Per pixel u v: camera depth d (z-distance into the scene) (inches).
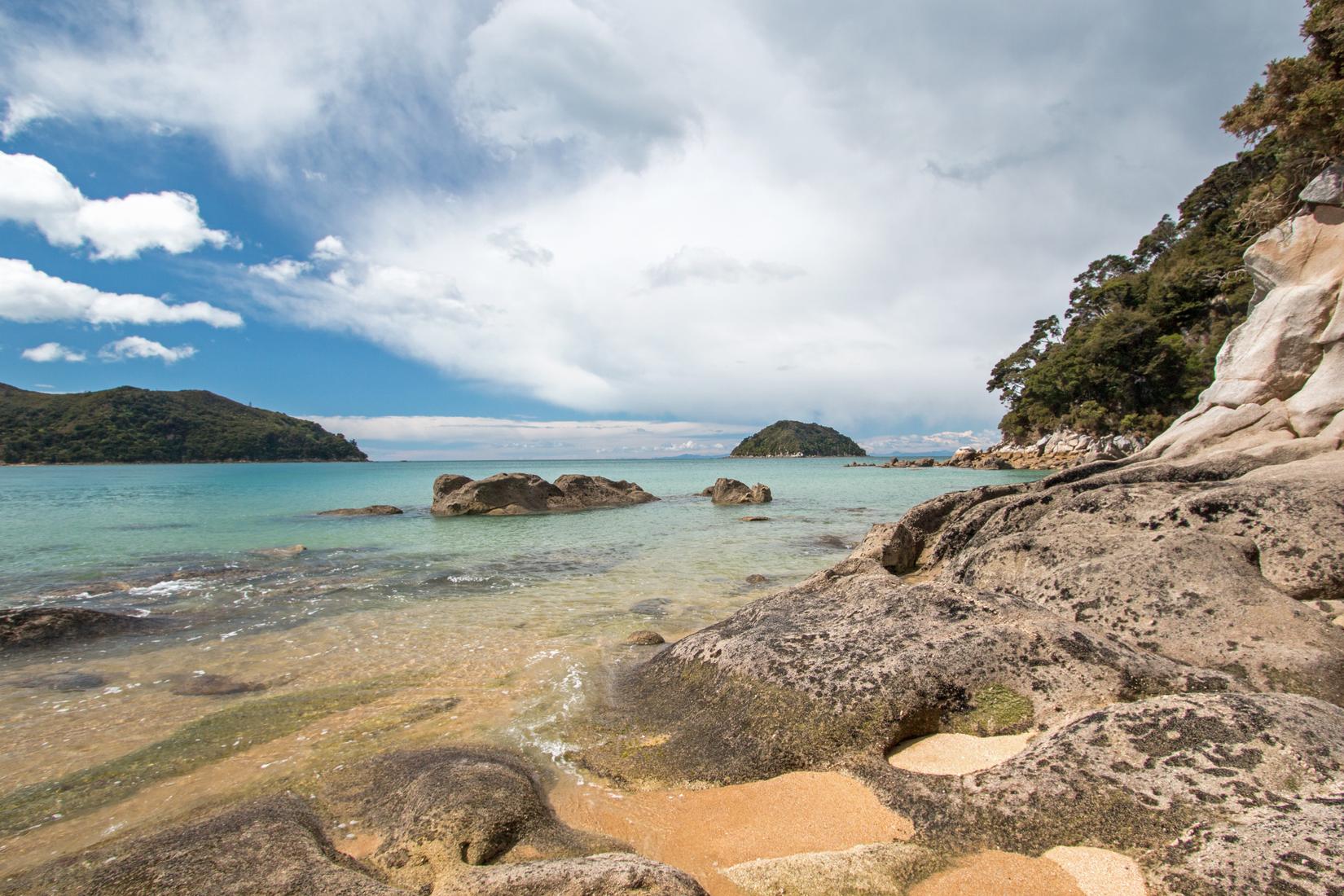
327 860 161.8
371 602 497.7
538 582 574.6
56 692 308.2
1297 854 127.3
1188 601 271.0
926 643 240.1
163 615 454.9
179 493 1844.2
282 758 237.8
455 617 451.5
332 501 1585.9
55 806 206.2
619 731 258.1
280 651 373.1
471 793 192.1
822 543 836.6
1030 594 318.0
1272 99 733.9
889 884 151.0
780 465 6530.5
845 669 236.1
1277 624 250.7
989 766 193.5
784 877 157.8
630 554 747.4
